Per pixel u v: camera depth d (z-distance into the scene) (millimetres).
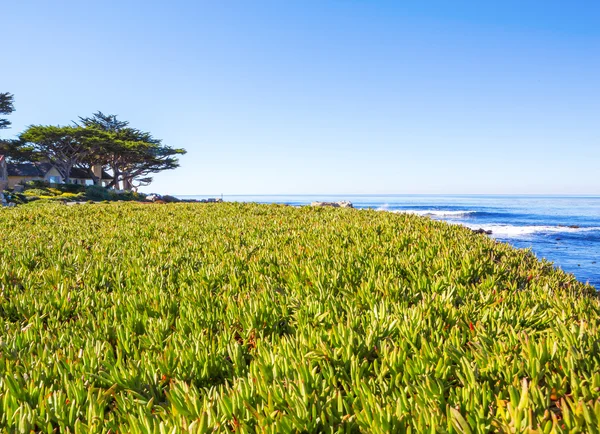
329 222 10148
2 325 3512
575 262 24297
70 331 3412
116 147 72062
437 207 113875
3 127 72875
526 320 3393
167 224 10555
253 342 3289
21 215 12625
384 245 6715
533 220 63906
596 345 2619
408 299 4176
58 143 70250
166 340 3160
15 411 2146
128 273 5227
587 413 1797
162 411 2256
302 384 2277
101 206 16531
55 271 5168
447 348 2729
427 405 2125
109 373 2703
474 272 5070
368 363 2818
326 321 3465
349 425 2066
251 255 6539
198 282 4926
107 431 2092
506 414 1966
